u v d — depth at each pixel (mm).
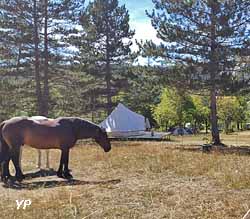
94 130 14586
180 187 11234
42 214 8836
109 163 16500
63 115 41656
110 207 9242
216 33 27266
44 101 35500
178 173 13484
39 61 35219
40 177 14273
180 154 19562
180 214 8555
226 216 8312
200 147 26344
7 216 8812
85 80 42844
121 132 38562
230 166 14570
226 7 27266
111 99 49875
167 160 16734
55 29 35031
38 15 34312
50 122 14156
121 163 16281
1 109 39625
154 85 29406
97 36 43781
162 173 13695
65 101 39250
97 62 44500
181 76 27906
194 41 27688
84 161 17500
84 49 40469
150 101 50469
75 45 36062
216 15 27266
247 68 28000
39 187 12227
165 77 28375
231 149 24438
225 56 27156
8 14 34219
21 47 35000
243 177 11977
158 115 66812
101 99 47781
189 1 27500
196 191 10648
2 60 36031
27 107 40250
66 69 37188
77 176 14219
